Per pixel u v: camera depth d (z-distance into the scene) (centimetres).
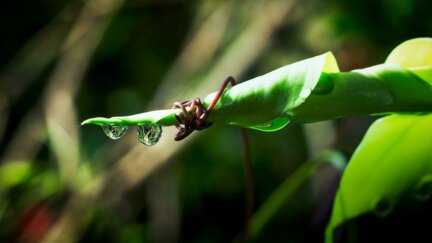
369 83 19
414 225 25
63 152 50
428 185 23
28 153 54
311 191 48
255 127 19
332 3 50
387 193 23
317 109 19
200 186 56
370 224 26
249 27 50
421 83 19
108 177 47
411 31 46
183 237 56
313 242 34
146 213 53
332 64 19
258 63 51
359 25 49
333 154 29
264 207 33
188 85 49
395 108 19
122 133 19
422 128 22
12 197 50
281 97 18
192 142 47
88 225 48
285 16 49
